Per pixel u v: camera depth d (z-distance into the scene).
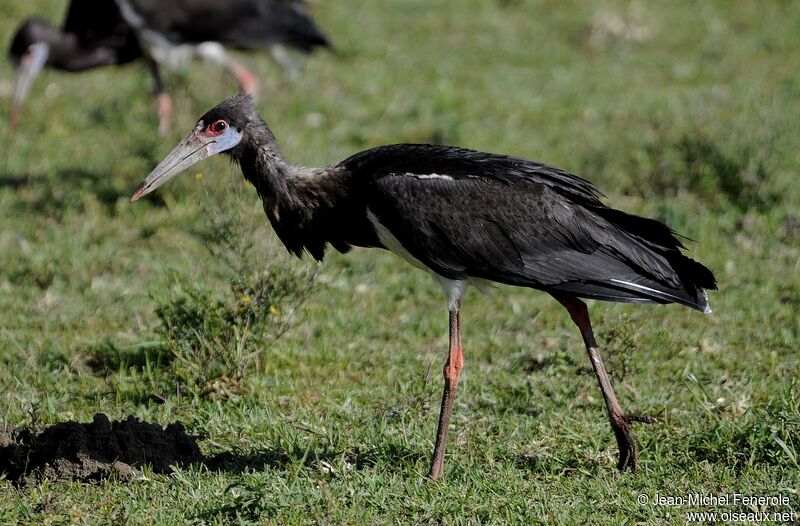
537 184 9.62
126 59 18.70
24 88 18.17
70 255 14.05
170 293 12.13
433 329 12.55
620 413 9.22
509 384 11.12
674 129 17.03
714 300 13.02
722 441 9.52
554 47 22.38
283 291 11.35
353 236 10.02
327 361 11.64
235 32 18.64
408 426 10.10
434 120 18.58
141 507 8.62
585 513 8.53
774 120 16.11
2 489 9.07
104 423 9.45
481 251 9.50
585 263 9.45
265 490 8.56
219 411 10.41
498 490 8.87
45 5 23.52
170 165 10.18
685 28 23.39
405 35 22.88
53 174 16.31
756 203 15.42
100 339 12.12
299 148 16.77
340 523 8.35
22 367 11.44
